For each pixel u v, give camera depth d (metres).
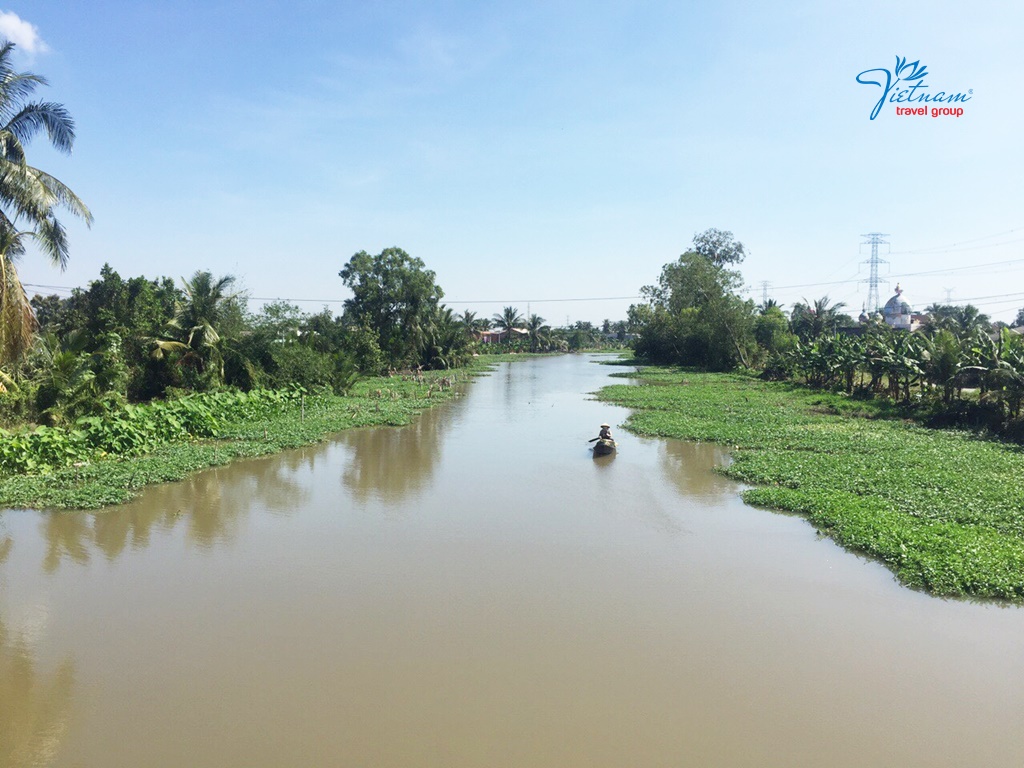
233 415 26.67
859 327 63.47
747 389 42.88
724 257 88.88
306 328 45.78
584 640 9.11
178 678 8.16
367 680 8.09
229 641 9.09
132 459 19.41
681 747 6.83
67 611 10.03
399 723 7.23
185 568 11.73
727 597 10.52
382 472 19.36
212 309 31.25
